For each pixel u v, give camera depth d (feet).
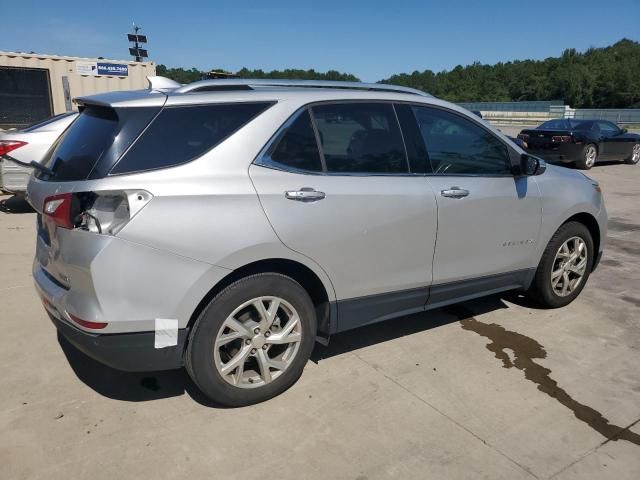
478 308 15.24
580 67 298.97
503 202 12.95
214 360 9.51
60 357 11.85
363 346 12.72
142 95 9.53
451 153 12.41
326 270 10.37
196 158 9.19
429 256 11.85
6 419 9.59
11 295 15.38
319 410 10.08
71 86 49.06
